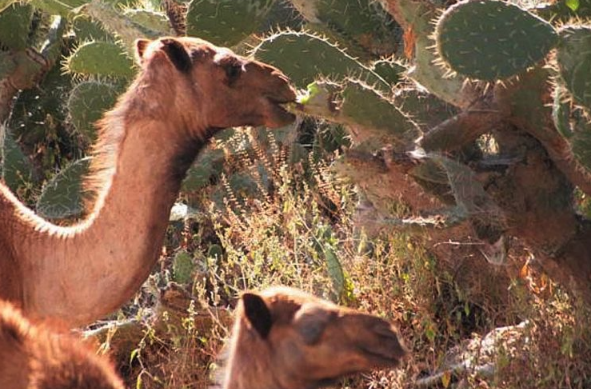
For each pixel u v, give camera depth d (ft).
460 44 59.47
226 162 81.87
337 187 76.64
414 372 63.62
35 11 98.22
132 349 71.26
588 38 57.77
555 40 58.49
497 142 67.41
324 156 81.25
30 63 95.14
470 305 69.10
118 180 61.67
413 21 67.05
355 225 69.21
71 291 62.75
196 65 61.41
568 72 57.77
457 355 64.44
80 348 43.06
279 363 42.04
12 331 43.32
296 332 41.78
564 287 66.85
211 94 61.41
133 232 61.52
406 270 69.72
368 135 65.77
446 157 62.90
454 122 64.54
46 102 96.48
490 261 65.16
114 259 61.82
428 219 62.49
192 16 76.54
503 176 65.82
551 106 63.05
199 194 82.38
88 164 80.74
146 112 61.31
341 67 70.18
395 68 73.92
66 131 96.17
